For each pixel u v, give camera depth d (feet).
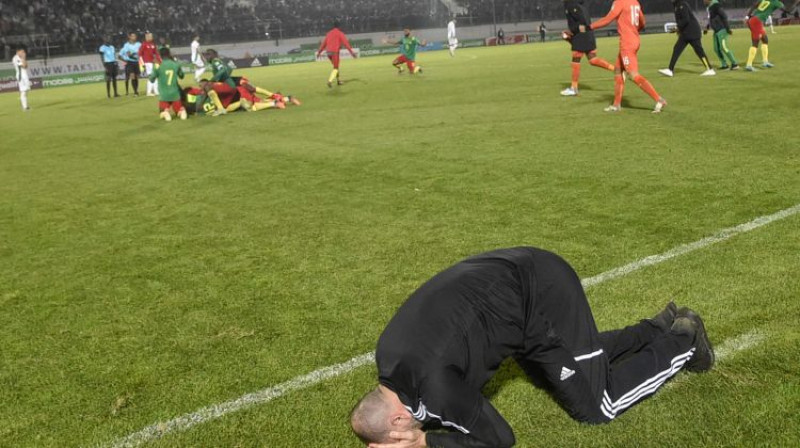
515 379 10.52
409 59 75.36
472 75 69.26
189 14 143.43
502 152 27.81
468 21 167.63
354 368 11.29
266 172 27.61
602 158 25.23
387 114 42.88
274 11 153.69
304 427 9.73
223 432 9.75
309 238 18.47
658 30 161.79
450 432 7.91
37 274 17.19
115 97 75.31
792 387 9.69
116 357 12.31
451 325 7.60
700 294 12.96
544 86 52.80
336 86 66.85
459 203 20.74
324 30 153.79
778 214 17.25
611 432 9.07
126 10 136.26
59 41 122.72
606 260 15.12
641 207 18.85
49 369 12.04
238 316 13.71
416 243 17.40
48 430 10.12
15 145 41.45
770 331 11.32
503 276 8.09
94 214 22.94
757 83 44.60
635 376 9.07
